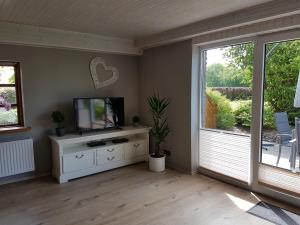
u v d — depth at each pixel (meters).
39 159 3.84
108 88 4.51
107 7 2.69
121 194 3.22
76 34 3.85
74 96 4.11
